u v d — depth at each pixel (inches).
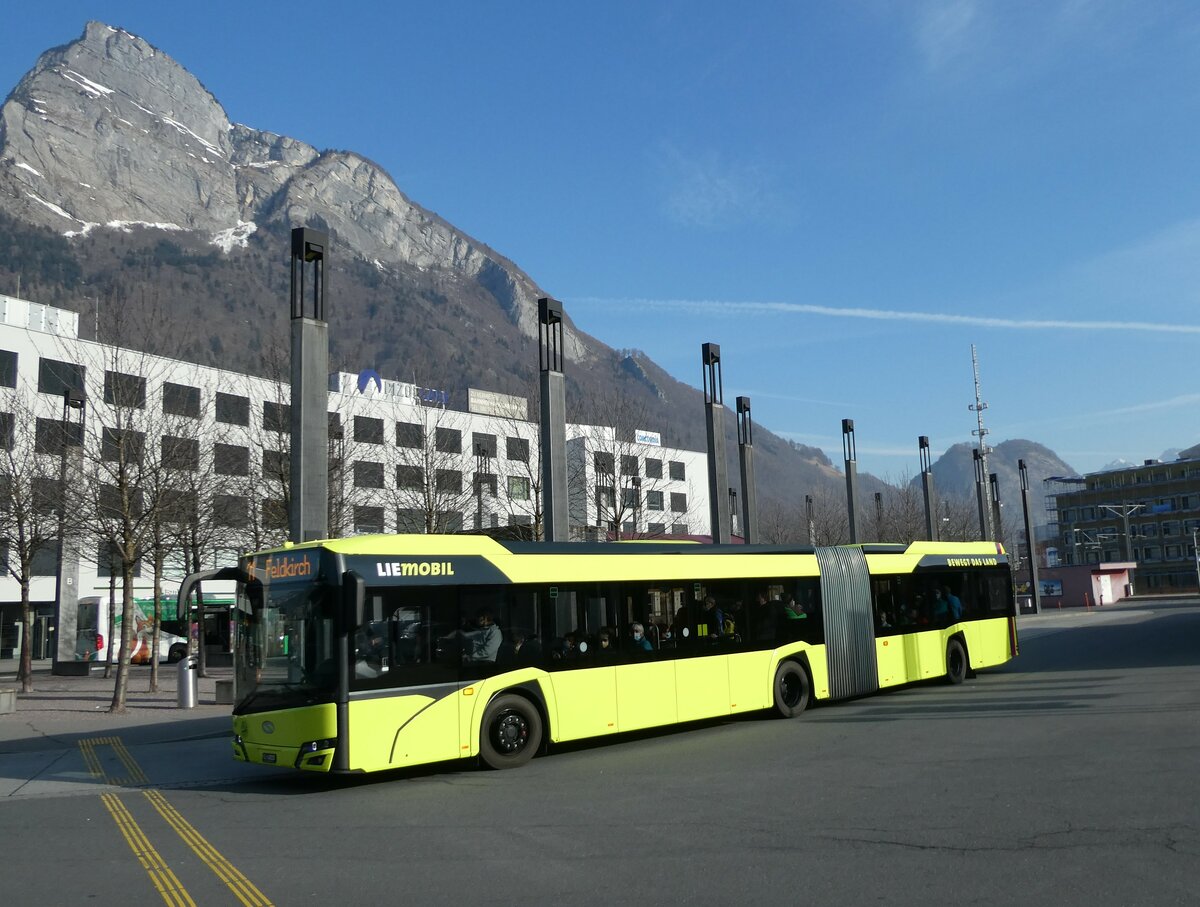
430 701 468.4
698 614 603.2
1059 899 242.7
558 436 850.8
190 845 344.2
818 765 459.2
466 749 478.3
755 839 316.8
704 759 496.1
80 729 746.8
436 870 294.2
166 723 773.3
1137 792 365.1
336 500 1202.0
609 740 593.9
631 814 365.4
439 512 1309.1
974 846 296.7
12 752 642.2
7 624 2166.6
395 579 469.1
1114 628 1690.5
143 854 331.3
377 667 454.9
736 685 615.5
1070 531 5027.1
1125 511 4207.7
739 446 1159.6
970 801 362.6
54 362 1979.6
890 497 3243.1
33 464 1119.0
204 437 1154.0
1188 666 896.3
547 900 258.1
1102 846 290.8
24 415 1128.2
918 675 778.2
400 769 512.7
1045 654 1176.2
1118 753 453.7
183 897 274.4
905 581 785.6
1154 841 294.2
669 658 578.2
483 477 1560.0
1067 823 321.4
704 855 298.5
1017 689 768.9
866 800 372.8
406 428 1512.1
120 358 1013.8
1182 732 509.0
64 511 968.3
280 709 454.6
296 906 261.7
